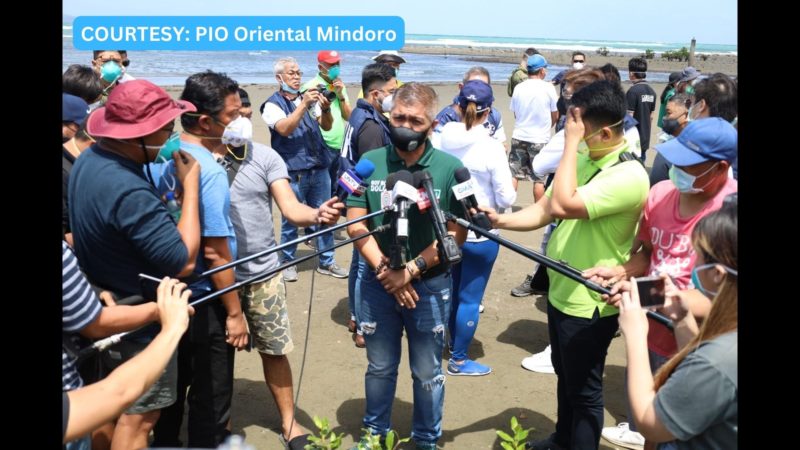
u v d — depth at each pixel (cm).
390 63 676
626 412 432
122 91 263
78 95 397
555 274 336
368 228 343
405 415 429
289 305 598
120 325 247
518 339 544
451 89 2602
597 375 330
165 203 308
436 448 381
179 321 228
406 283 323
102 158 266
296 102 639
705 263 191
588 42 10331
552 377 481
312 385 463
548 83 812
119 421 305
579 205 306
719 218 183
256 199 362
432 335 345
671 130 435
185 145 324
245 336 346
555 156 390
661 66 4766
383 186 333
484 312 595
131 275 276
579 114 313
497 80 3416
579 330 324
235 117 332
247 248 359
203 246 326
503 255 736
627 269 317
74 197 269
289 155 630
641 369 200
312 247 766
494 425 418
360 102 523
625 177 306
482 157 430
